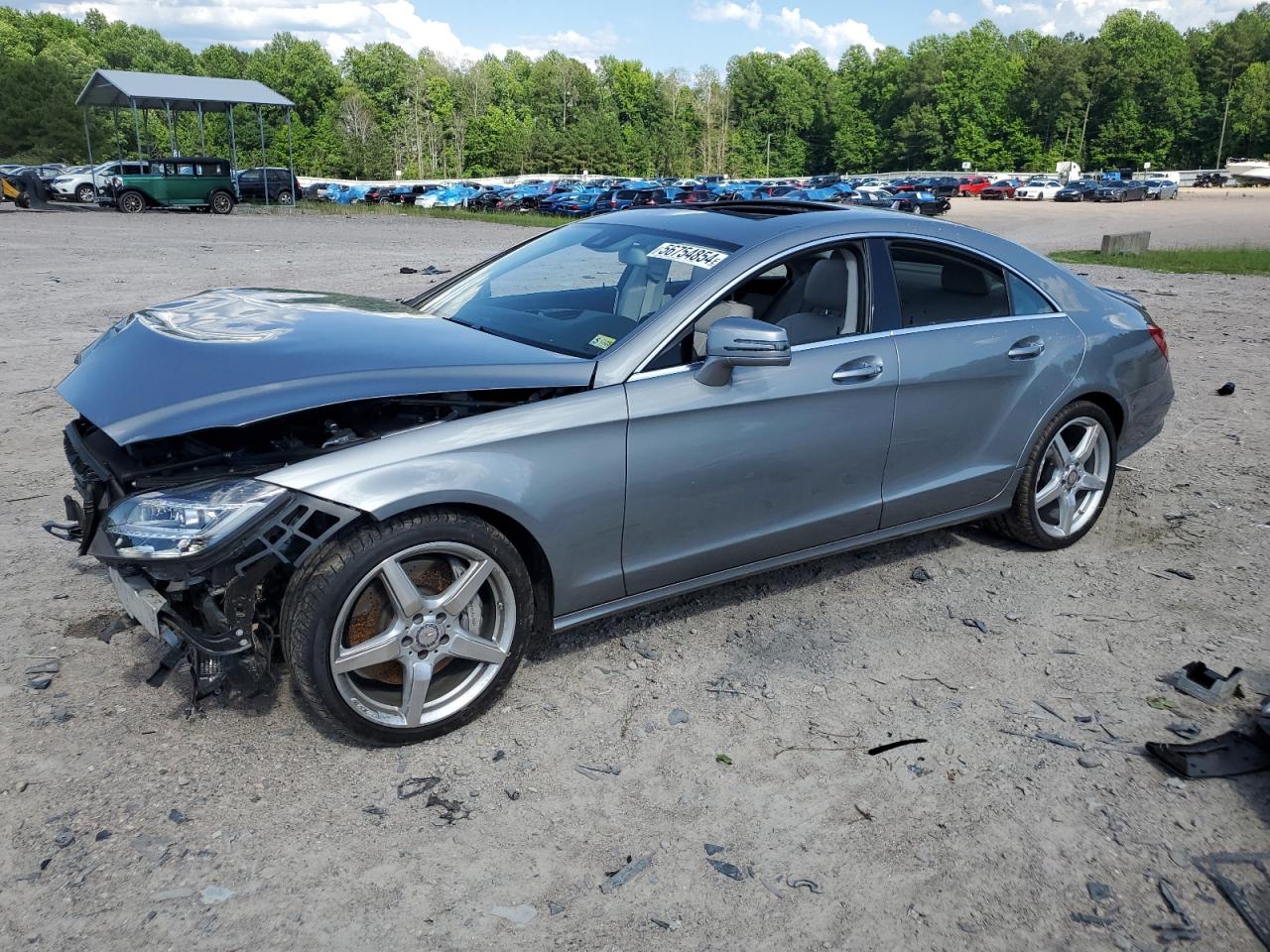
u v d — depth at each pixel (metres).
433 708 3.20
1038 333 4.44
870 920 2.52
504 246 22.20
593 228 4.42
